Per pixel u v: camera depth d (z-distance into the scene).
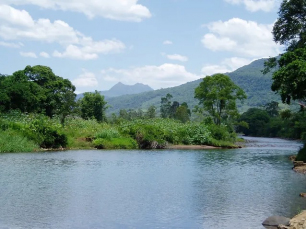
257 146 60.97
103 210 13.15
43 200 14.50
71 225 11.30
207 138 54.62
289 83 28.72
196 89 79.31
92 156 32.91
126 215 12.52
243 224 11.59
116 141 45.19
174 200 14.93
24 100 55.78
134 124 51.12
